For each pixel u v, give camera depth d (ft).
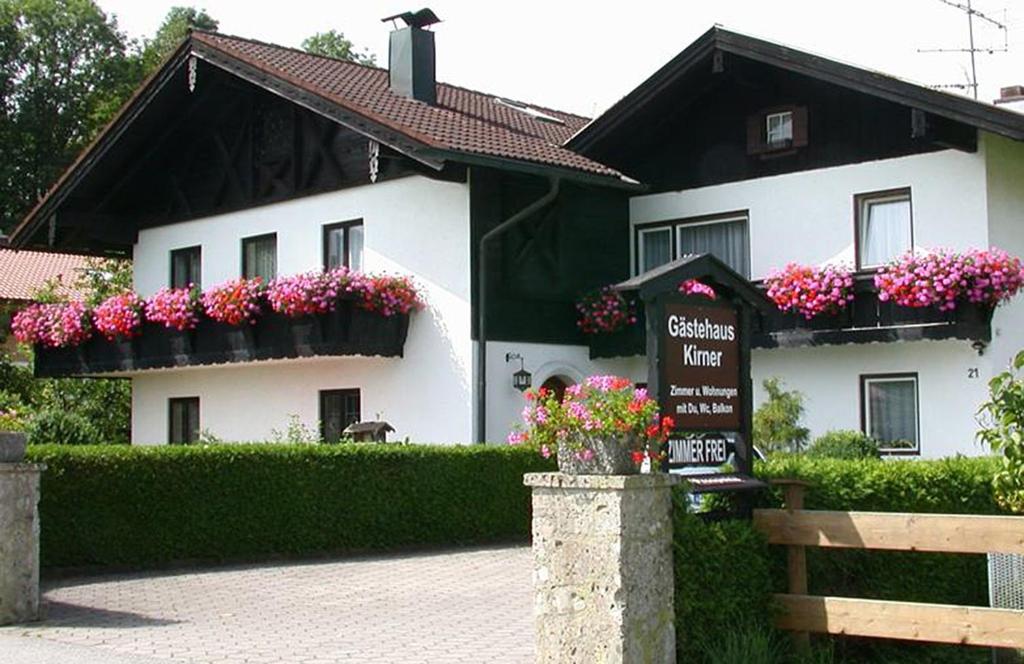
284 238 71.26
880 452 59.77
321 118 69.31
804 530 26.58
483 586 41.01
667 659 24.22
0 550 34.01
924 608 24.90
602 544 23.44
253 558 47.80
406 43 71.31
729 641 25.35
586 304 66.49
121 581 42.75
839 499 29.37
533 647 30.07
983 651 29.55
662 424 24.95
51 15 145.69
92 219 79.41
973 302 55.31
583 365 67.26
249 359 67.56
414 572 44.57
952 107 55.21
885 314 58.18
